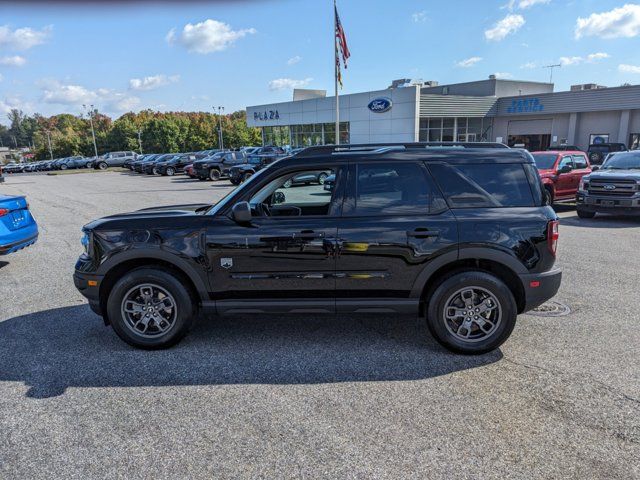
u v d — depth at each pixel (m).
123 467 2.75
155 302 4.31
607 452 2.80
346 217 4.10
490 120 40.00
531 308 4.15
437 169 4.13
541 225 4.03
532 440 2.93
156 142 97.56
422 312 4.29
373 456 2.80
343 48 26.81
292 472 2.67
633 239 9.31
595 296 5.72
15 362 4.14
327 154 4.23
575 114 34.91
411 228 4.01
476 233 3.99
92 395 3.57
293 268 4.11
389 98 36.72
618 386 3.57
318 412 3.28
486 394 3.48
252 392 3.57
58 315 5.37
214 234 4.12
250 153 30.39
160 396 3.54
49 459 2.83
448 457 2.78
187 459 2.81
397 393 3.52
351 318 5.10
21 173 56.62
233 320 5.08
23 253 8.82
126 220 4.30
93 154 101.88
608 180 11.36
